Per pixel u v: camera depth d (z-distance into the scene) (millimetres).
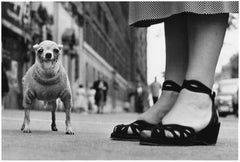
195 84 2570
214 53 2598
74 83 28016
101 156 1772
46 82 3479
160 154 1882
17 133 3461
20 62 20094
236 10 2580
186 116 2500
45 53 3344
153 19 2861
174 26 2863
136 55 76125
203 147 2334
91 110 23125
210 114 2553
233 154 1971
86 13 33031
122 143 2482
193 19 2609
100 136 3184
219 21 2600
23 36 20062
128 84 66250
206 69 2588
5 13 17938
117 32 53719
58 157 1729
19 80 19906
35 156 1754
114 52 50594
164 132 2361
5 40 18141
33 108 19547
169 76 2881
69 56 26859
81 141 2576
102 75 41281
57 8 24828
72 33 26188
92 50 35656
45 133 3555
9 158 1689
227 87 25516
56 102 4027
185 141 2385
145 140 2379
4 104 17438
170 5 2676
